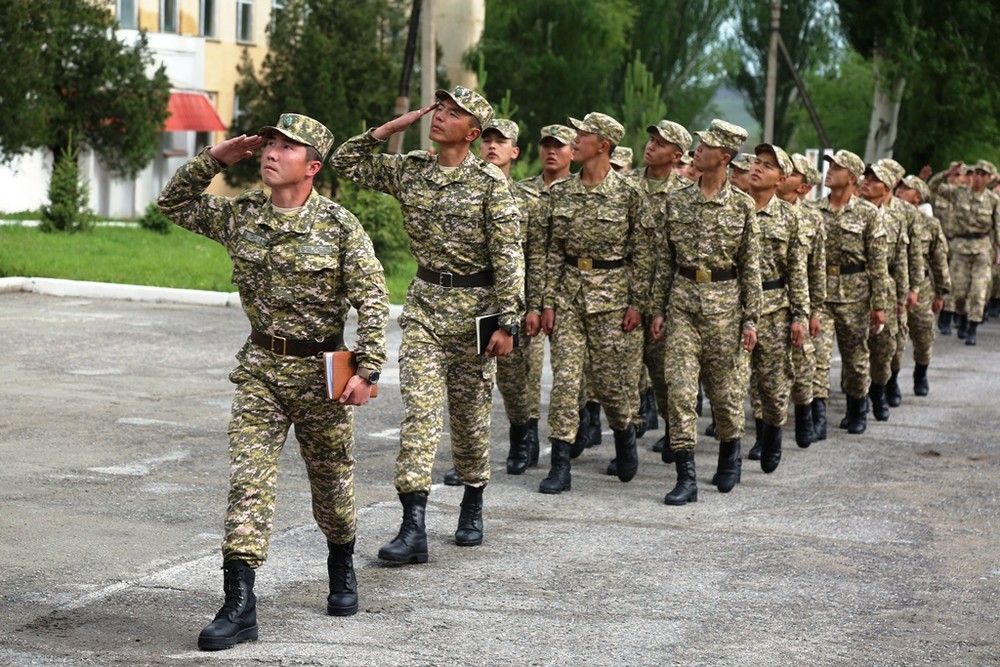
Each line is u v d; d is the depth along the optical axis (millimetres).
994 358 20328
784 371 11320
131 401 13453
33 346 16781
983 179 21938
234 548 6609
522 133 48094
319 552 8344
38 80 32594
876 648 6934
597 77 48281
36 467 10445
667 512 9867
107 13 39750
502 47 47594
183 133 48750
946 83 45031
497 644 6777
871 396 14680
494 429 13047
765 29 66812
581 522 9469
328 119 41906
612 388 10602
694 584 7973
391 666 6391
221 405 13469
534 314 10453
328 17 42812
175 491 9836
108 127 40438
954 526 9641
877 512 10016
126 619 6961
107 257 27641
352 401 6508
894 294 13922
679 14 61188
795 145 68438
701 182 10234
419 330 8430
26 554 8062
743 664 6613
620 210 10281
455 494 10219
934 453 12641
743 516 9797
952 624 7371
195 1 48312
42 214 33656
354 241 6602
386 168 8555
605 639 6918
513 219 8273
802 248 11164
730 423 10562
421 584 7797
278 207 6613
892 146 46219
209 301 22109
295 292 6562
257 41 51219
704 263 10211
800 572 8305
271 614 7129
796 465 11898
